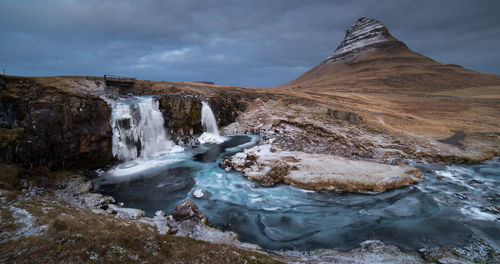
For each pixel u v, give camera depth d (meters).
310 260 11.59
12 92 22.02
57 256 8.52
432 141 38.34
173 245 10.46
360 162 27.81
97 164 25.95
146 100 33.38
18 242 9.30
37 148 21.09
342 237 14.84
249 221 16.66
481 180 24.97
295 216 17.41
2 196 14.64
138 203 18.89
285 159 27.80
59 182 20.58
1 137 19.06
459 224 16.23
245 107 56.25
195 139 38.78
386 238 14.67
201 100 43.84
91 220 12.52
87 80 37.97
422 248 13.55
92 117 25.55
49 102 22.56
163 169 26.81
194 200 19.66
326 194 20.95
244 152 31.27
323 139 38.62
